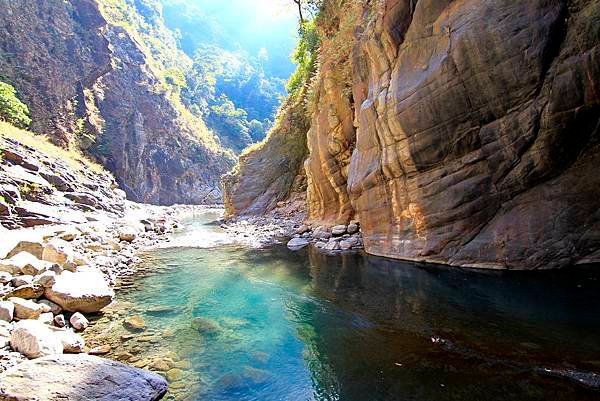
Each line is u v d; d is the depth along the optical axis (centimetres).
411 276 746
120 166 4784
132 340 515
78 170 2494
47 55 4134
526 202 731
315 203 1614
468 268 763
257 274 863
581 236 693
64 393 344
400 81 865
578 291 588
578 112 650
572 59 638
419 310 569
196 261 1038
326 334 516
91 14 4956
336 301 643
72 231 1191
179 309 639
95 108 4706
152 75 6291
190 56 12031
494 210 760
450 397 348
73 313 595
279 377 416
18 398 329
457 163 791
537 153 697
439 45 780
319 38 2022
